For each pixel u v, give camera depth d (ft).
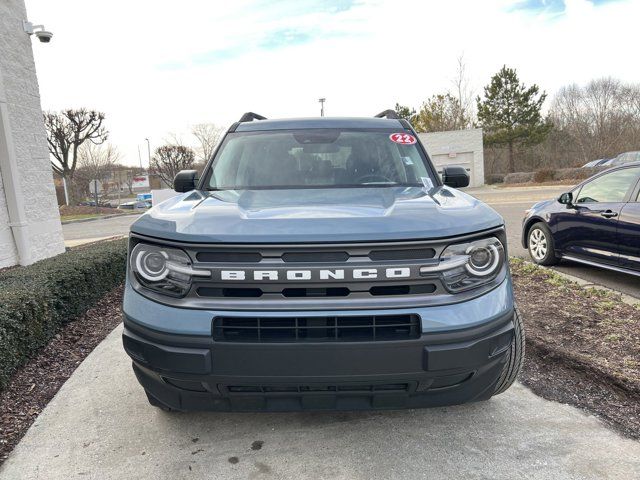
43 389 11.16
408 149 11.70
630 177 18.52
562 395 10.24
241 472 7.84
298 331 6.81
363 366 6.76
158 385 7.70
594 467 7.80
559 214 21.58
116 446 8.68
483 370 7.28
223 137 12.41
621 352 11.76
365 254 6.84
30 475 7.93
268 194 9.45
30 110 28.17
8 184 25.89
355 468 7.86
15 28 26.99
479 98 138.31
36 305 12.80
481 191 95.76
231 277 6.81
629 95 159.94
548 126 132.16
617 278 20.21
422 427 9.04
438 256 6.94
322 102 112.78
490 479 7.54
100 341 14.28
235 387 7.15
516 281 19.15
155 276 7.18
